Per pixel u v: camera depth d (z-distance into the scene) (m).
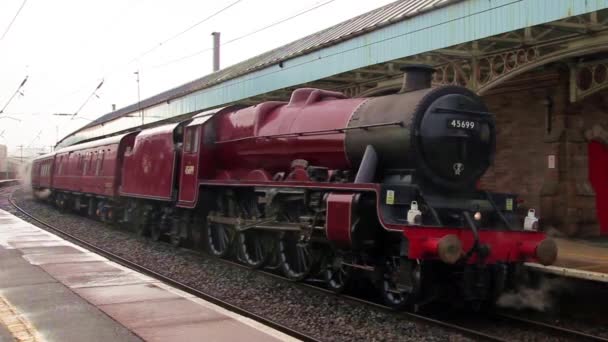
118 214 19.69
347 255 8.87
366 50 13.88
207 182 12.83
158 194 15.41
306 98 11.25
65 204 27.78
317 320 7.66
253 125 12.02
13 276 9.27
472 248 7.76
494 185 15.31
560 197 13.47
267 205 10.66
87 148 23.94
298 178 10.16
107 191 20.06
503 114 15.07
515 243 8.16
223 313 6.95
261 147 11.56
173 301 7.55
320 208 9.31
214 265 11.94
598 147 13.99
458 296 8.40
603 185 13.99
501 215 8.56
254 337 5.98
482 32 10.79
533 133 14.23
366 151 8.64
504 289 8.56
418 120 8.12
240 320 6.65
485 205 8.71
